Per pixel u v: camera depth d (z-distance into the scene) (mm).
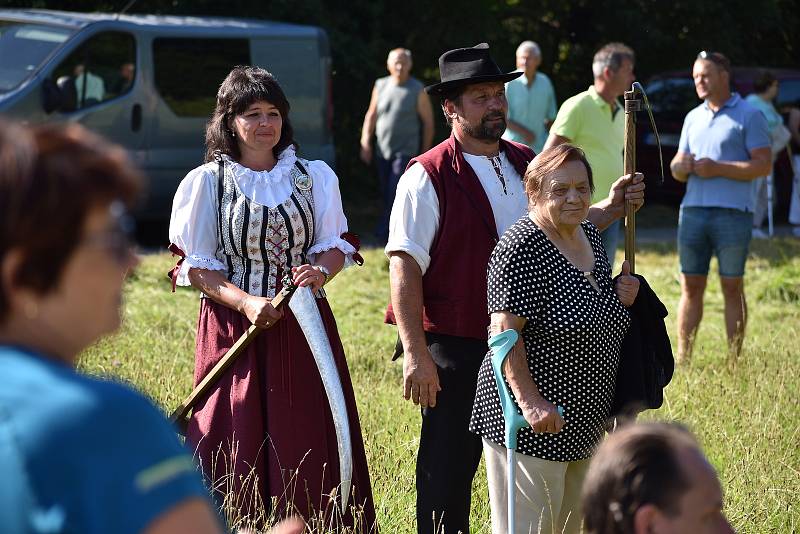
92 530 1938
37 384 1974
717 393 8266
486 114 5504
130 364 8391
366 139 16562
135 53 14516
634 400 4988
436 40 21078
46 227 1971
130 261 2102
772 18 24578
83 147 2043
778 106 19328
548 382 4828
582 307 4816
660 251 16156
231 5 18953
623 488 2631
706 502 2621
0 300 2008
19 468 1929
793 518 6004
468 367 5488
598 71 9406
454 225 5461
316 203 5754
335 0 19828
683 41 24141
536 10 23719
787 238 17156
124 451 1967
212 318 5617
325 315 5711
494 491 5000
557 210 4840
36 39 14242
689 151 9750
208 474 5449
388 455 6691
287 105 5668
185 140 14805
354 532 5395
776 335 10578
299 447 5457
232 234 5566
